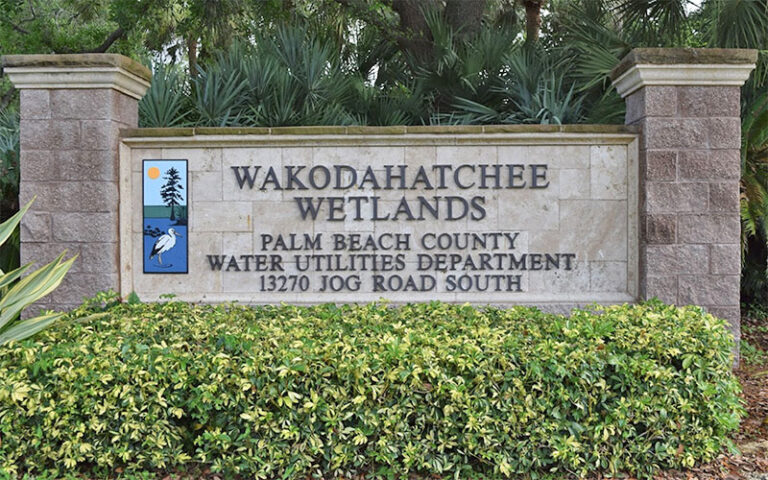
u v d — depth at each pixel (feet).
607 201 19.83
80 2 46.65
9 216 25.89
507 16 43.16
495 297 19.86
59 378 12.66
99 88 19.52
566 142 19.74
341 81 29.96
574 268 19.89
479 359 12.82
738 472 13.58
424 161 19.95
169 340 13.76
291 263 20.10
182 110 27.91
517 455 12.86
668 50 18.76
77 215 19.60
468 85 28.86
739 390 14.07
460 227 19.98
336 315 15.99
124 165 19.94
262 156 20.06
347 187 20.02
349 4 36.09
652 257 19.15
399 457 12.94
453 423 12.62
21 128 19.62
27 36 46.16
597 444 12.97
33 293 15.74
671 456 13.32
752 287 30.99
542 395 12.82
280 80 27.53
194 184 20.11
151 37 45.21
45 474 12.54
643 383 13.20
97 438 12.67
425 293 19.98
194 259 20.15
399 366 12.57
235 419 12.63
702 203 19.17
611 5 31.04
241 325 15.02
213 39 39.63
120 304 18.35
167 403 12.66
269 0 36.45
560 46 30.81
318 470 12.64
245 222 20.10
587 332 13.79
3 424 12.35
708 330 14.05
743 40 25.32
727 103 19.08
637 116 19.77
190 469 13.03
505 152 19.88
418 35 35.17
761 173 25.20
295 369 12.32
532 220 19.89
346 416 12.42
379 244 20.04
